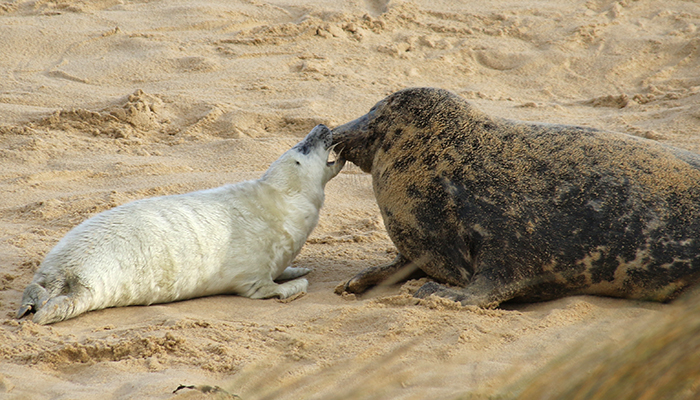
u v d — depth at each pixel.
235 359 8.70
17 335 9.55
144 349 9.08
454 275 11.76
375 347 8.73
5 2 35.06
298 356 8.73
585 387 4.63
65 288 10.47
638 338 4.71
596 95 28.98
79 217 16.61
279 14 35.47
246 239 12.30
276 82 28.39
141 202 11.77
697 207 10.04
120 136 23.31
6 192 18.52
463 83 30.44
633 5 37.59
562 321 9.65
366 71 30.56
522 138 11.51
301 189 13.38
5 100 25.28
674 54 31.91
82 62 29.53
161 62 29.59
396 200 12.16
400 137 12.41
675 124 23.23
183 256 11.46
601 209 10.38
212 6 35.28
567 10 37.62
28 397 7.66
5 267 13.19
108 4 35.69
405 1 37.75
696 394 4.25
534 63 32.00
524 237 10.65
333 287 12.73
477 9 37.88
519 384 5.38
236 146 22.34
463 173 11.39
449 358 8.38
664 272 10.02
